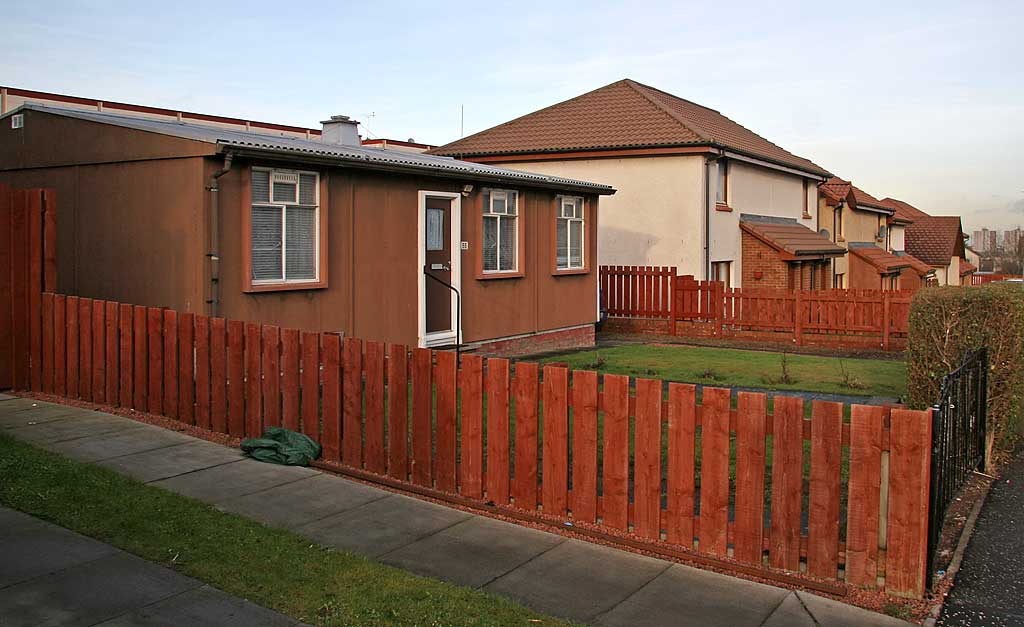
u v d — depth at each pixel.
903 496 5.16
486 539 6.03
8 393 10.15
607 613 4.88
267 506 6.54
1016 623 4.89
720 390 5.71
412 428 7.23
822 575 5.44
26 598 4.62
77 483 6.55
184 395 8.88
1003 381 8.55
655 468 6.01
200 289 9.99
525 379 6.58
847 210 36.75
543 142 24.92
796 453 5.49
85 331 9.74
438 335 13.78
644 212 23.66
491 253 15.20
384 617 4.59
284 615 4.57
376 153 13.83
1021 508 7.06
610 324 22.22
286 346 8.12
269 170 10.77
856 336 18.77
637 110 25.47
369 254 12.31
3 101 20.31
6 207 10.03
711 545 5.80
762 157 26.14
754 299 20.09
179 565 5.15
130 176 10.73
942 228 56.19
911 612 5.01
